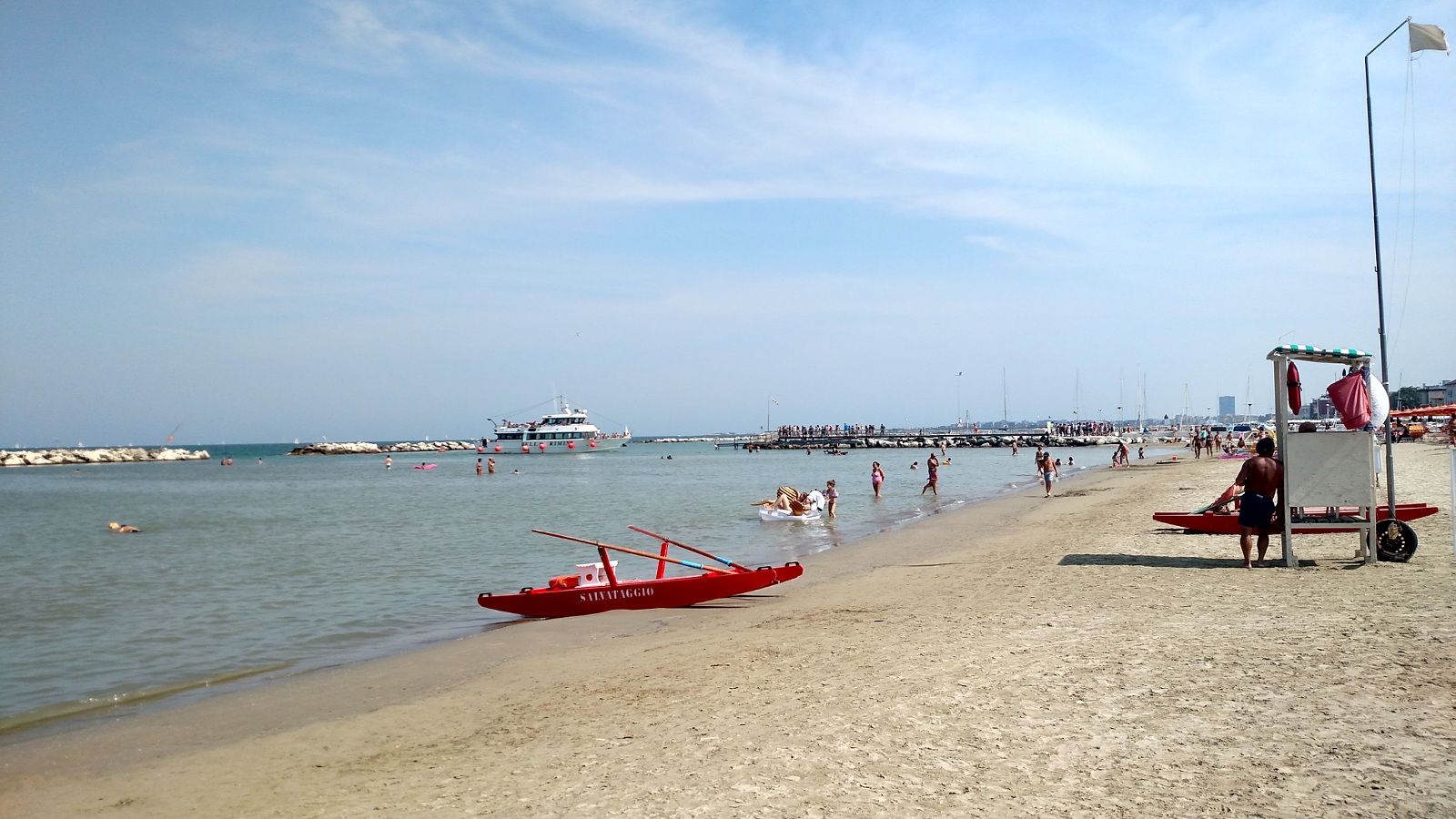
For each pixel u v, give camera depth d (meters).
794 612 12.32
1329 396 12.70
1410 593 9.91
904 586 13.84
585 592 13.80
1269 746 5.34
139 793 6.45
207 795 6.30
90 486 70.81
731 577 13.78
